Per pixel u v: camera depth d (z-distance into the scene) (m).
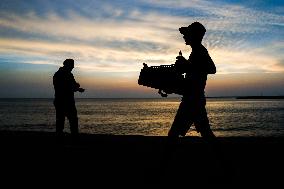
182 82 4.85
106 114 83.94
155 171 5.50
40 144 8.53
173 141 4.90
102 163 6.24
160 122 51.00
